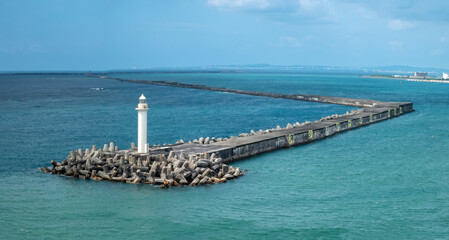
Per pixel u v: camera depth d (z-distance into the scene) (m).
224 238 23.23
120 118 77.94
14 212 26.44
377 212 27.16
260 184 32.78
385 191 31.59
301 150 47.19
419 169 38.41
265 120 76.19
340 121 63.66
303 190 31.56
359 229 24.48
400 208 27.89
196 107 98.25
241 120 75.75
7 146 50.06
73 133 60.47
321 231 24.19
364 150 47.28
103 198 28.62
